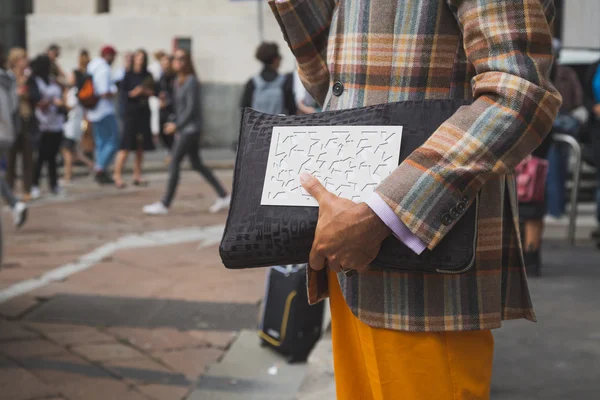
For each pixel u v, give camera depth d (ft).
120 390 11.68
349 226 4.25
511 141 4.16
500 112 4.16
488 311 4.59
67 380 12.05
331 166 4.53
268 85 23.29
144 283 17.88
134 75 36.86
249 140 4.87
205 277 18.43
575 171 21.16
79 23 51.29
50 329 14.55
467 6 4.36
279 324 12.96
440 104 4.44
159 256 20.84
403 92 4.66
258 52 23.38
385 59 4.70
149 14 50.88
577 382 10.14
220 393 11.62
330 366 11.04
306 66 5.43
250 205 4.67
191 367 12.71
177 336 14.24
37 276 18.63
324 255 4.41
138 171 37.32
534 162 16.55
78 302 16.26
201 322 15.02
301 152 4.64
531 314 4.83
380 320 4.67
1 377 12.10
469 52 4.38
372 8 4.75
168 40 50.96
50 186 33.94
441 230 4.20
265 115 4.95
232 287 17.48
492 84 4.20
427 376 4.66
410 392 4.68
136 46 51.01
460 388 4.69
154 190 35.50
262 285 17.67
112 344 13.76
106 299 16.49
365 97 4.77
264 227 4.57
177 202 31.42
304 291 12.78
